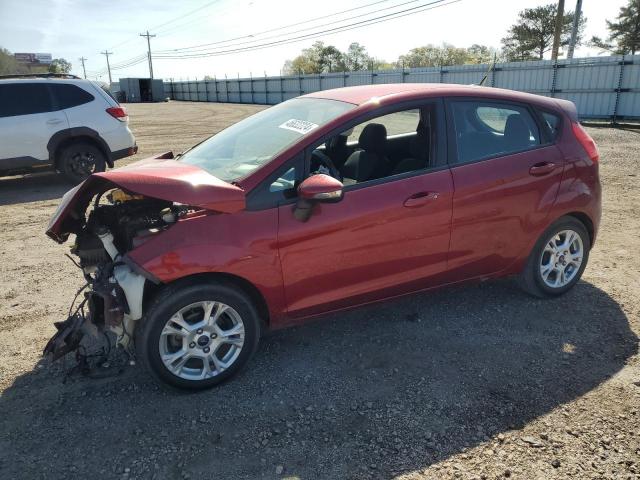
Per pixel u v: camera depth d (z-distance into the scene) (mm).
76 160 9297
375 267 3330
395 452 2559
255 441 2656
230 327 3135
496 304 4117
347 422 2787
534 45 47281
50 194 8781
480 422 2758
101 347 3473
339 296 3307
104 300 2832
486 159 3619
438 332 3705
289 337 3686
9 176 9844
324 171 3422
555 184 3857
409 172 3414
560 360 3324
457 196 3465
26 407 2955
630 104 18656
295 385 3125
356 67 69938
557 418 2775
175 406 2949
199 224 2891
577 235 4113
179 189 2812
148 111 36438
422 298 4250
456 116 3588
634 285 4430
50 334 3799
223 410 2906
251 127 3879
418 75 28234
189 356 2994
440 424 2752
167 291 2869
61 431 2754
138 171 3035
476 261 3697
